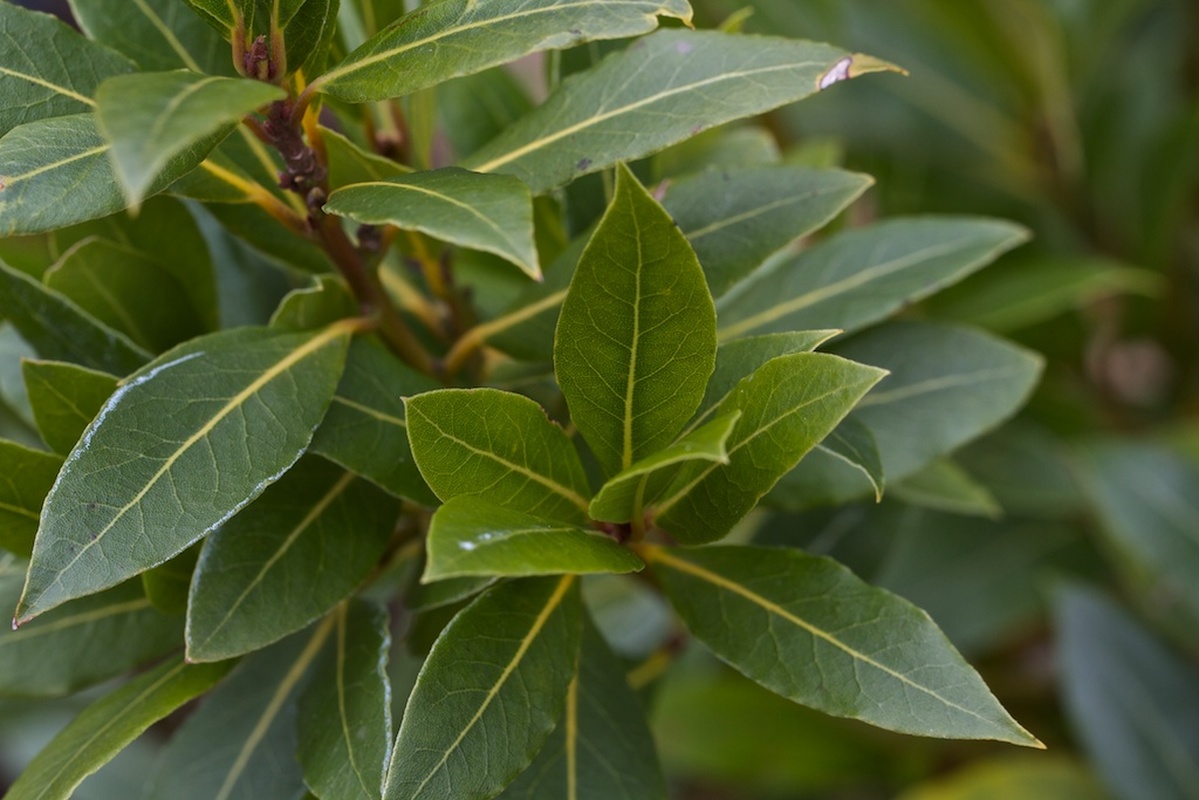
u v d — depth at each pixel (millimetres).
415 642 547
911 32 976
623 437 503
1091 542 871
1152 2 994
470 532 469
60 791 491
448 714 491
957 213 913
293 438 506
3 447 512
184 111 445
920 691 500
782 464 490
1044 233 923
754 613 520
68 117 499
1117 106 930
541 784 536
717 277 549
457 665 495
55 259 567
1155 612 841
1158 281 903
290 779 543
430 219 471
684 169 642
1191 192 954
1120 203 938
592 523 516
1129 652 771
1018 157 958
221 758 549
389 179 492
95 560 487
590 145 512
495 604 505
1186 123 860
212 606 510
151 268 561
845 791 985
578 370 495
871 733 916
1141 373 1021
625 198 476
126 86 449
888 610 509
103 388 519
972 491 642
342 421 521
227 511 496
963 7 903
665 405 500
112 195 492
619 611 800
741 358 512
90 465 493
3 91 507
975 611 851
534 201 590
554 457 503
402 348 551
